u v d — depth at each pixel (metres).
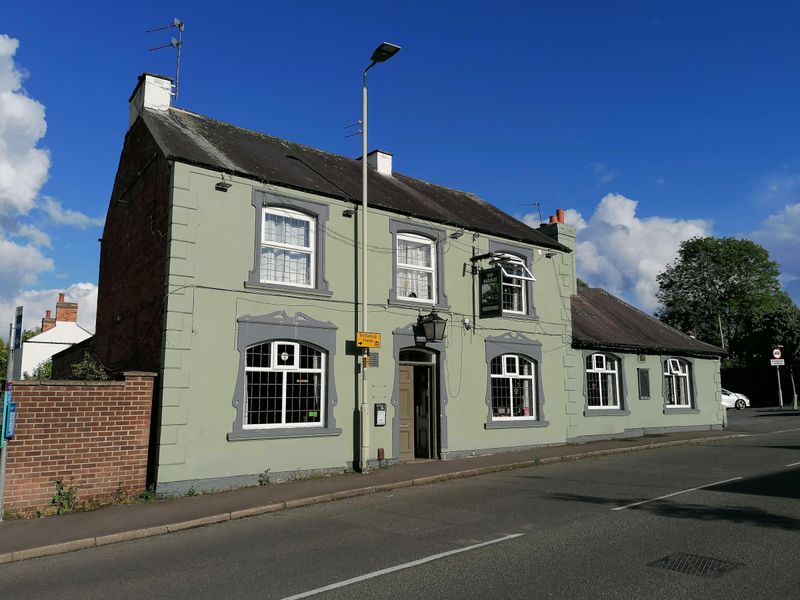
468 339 16.19
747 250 50.75
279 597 5.70
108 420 10.81
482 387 16.31
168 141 12.78
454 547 7.25
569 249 19.33
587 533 7.71
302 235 13.73
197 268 11.91
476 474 13.48
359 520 9.09
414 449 15.45
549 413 17.83
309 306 13.33
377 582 6.02
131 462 10.99
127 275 14.43
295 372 13.07
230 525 9.13
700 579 5.81
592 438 19.42
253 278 12.58
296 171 14.70
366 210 13.88
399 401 14.87
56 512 9.89
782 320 39.97
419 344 15.09
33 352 40.22
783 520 8.13
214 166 12.31
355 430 13.71
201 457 11.48
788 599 5.24
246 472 11.98
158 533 8.70
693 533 7.56
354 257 14.27
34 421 10.07
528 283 18.03
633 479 12.02
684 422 22.94
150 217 13.20
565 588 5.65
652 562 6.39
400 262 15.40
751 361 42.44
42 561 7.47
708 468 13.25
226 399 11.93
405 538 7.82
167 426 11.14
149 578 6.50
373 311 14.38
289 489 11.44
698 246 52.53
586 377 19.84
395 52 13.62
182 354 11.49
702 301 52.12
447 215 16.61
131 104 15.68
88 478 10.50
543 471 13.63
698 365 24.17
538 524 8.31
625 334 21.92
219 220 12.32
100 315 17.02
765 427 24.25
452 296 16.02
